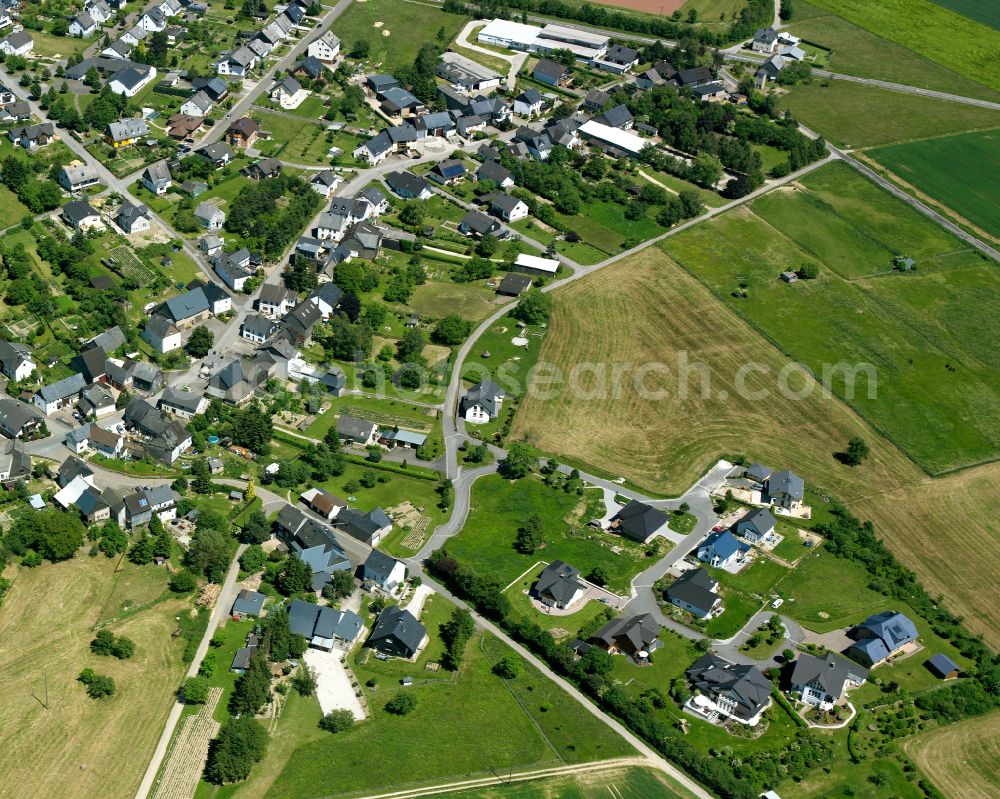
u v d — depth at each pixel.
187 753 173.62
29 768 169.12
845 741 186.38
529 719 185.38
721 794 175.38
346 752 177.00
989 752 187.62
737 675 190.25
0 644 187.88
